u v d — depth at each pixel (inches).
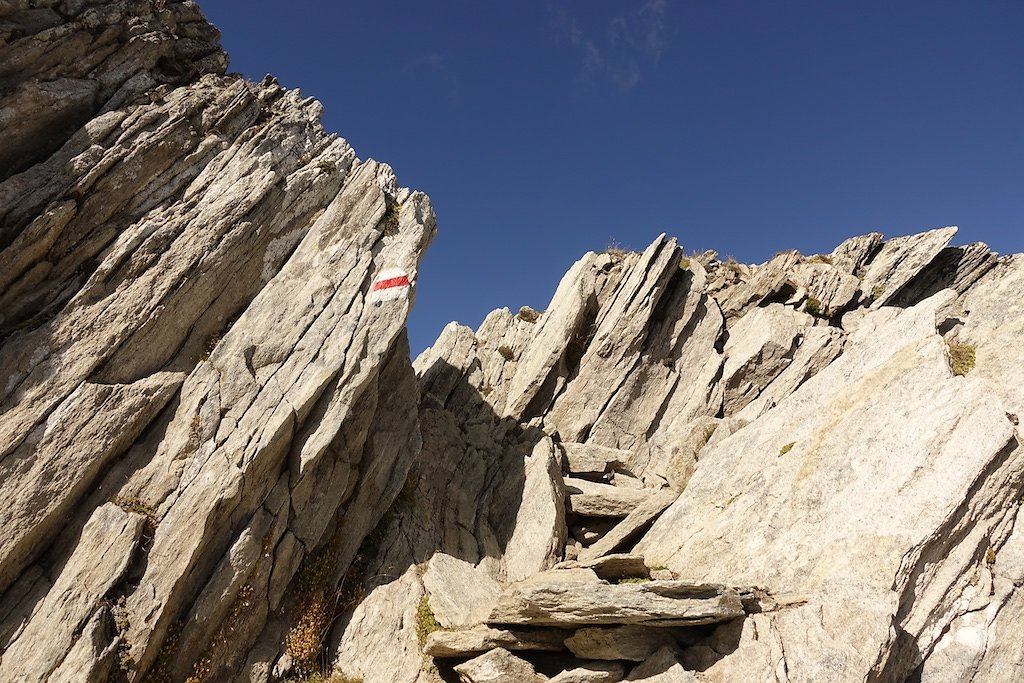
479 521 1046.4
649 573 891.4
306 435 843.4
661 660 727.1
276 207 954.1
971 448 847.1
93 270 802.8
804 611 744.3
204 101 956.0
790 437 1009.5
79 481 698.2
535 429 1274.6
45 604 644.7
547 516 1023.6
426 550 940.0
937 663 764.0
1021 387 972.6
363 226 1013.8
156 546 711.7
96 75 879.7
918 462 858.8
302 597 820.6
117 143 848.3
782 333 1416.1
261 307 893.8
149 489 738.8
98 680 628.4
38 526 664.4
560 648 776.3
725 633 756.6
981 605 800.9
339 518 897.5
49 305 762.8
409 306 966.4
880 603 724.0
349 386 870.4
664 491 1107.9
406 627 836.0
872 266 1802.4
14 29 800.3
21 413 691.4
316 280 939.3
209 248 866.8
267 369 853.8
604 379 1389.0
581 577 837.2
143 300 806.5
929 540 786.2
